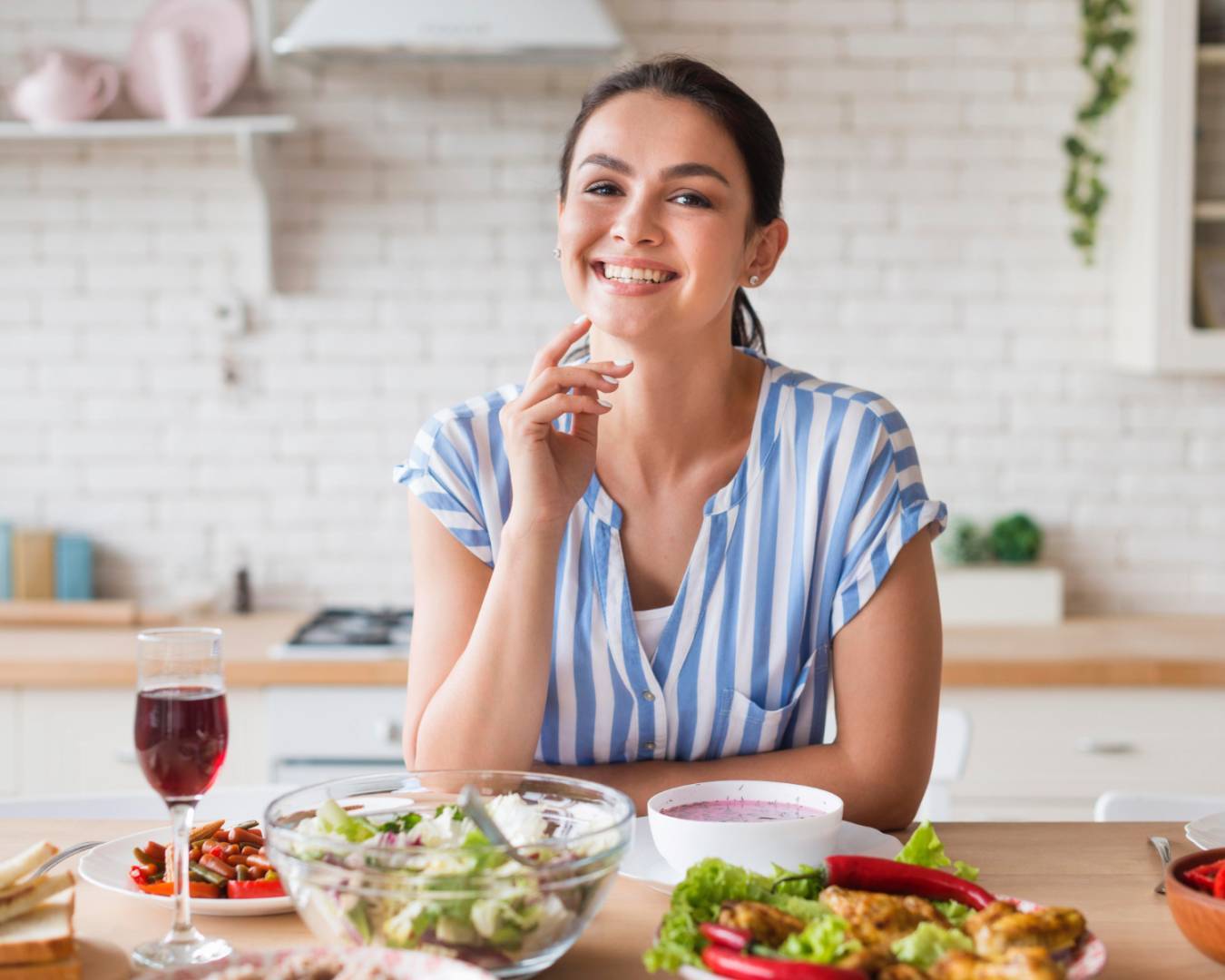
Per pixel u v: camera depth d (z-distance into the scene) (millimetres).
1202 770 2916
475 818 1002
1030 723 2916
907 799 1537
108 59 3389
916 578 1582
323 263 3441
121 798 1676
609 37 2910
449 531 1603
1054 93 3410
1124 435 3473
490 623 1467
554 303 3457
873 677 1559
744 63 3412
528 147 3428
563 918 975
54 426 3457
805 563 1583
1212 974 1041
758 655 1590
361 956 903
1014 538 3391
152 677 1076
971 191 3438
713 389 1578
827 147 3432
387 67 3402
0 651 2955
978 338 3463
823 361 3469
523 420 1451
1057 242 3445
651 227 1476
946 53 3408
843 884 1095
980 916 997
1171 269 3113
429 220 3438
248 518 3480
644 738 1604
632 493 1604
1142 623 3361
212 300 3438
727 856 1182
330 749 2861
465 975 875
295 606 3492
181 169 3420
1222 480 3475
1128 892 1238
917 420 3479
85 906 1194
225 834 1305
